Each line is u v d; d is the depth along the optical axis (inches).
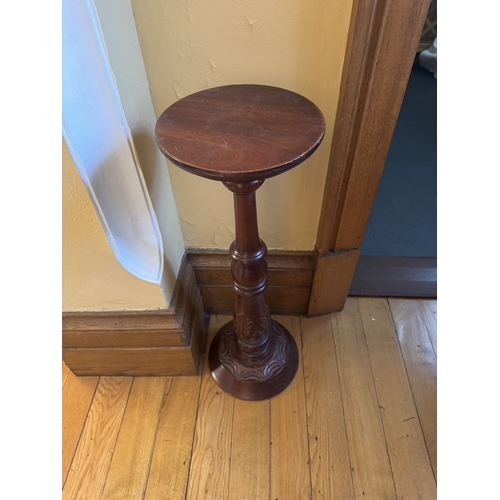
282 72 30.5
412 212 64.9
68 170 26.9
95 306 39.4
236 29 28.3
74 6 22.2
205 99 28.5
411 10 24.7
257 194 38.6
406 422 40.8
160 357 42.6
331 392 43.3
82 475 38.0
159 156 34.4
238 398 42.8
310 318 50.6
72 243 32.4
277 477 37.3
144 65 30.4
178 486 37.0
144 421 41.5
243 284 35.3
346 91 29.0
